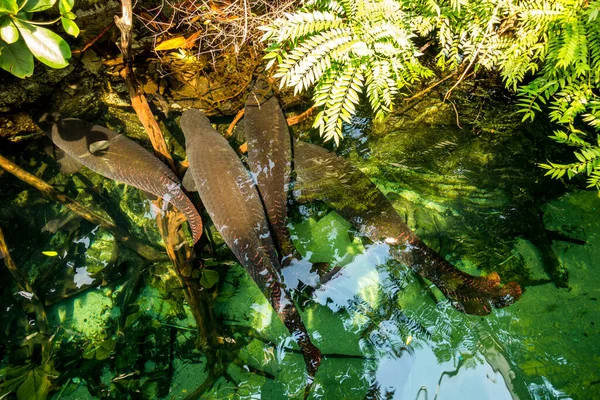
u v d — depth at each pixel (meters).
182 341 2.47
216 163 2.78
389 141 3.12
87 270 2.70
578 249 2.66
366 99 3.22
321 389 2.28
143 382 2.33
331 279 2.60
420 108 3.19
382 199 2.79
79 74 2.91
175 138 3.13
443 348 2.35
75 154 2.85
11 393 2.25
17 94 2.71
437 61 3.21
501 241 2.75
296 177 2.90
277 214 2.74
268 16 3.27
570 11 2.79
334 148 3.09
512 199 2.89
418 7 2.98
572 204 2.83
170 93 3.14
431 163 3.05
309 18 2.65
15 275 2.55
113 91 3.04
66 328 2.51
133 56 3.10
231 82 3.21
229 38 3.24
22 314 2.51
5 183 2.87
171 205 2.77
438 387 2.23
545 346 2.34
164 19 3.17
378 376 2.29
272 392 2.28
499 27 3.02
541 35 2.93
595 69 2.74
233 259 2.71
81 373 2.35
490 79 3.23
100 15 2.85
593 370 2.26
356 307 2.52
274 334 2.47
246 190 2.71
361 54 2.68
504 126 3.13
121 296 2.62
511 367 2.29
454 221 2.85
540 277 2.60
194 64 3.18
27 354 2.38
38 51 2.29
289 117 3.21
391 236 2.67
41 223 2.82
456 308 2.46
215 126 3.20
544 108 3.14
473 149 3.08
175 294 2.62
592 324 2.40
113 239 2.81
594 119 2.75
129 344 2.45
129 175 2.80
